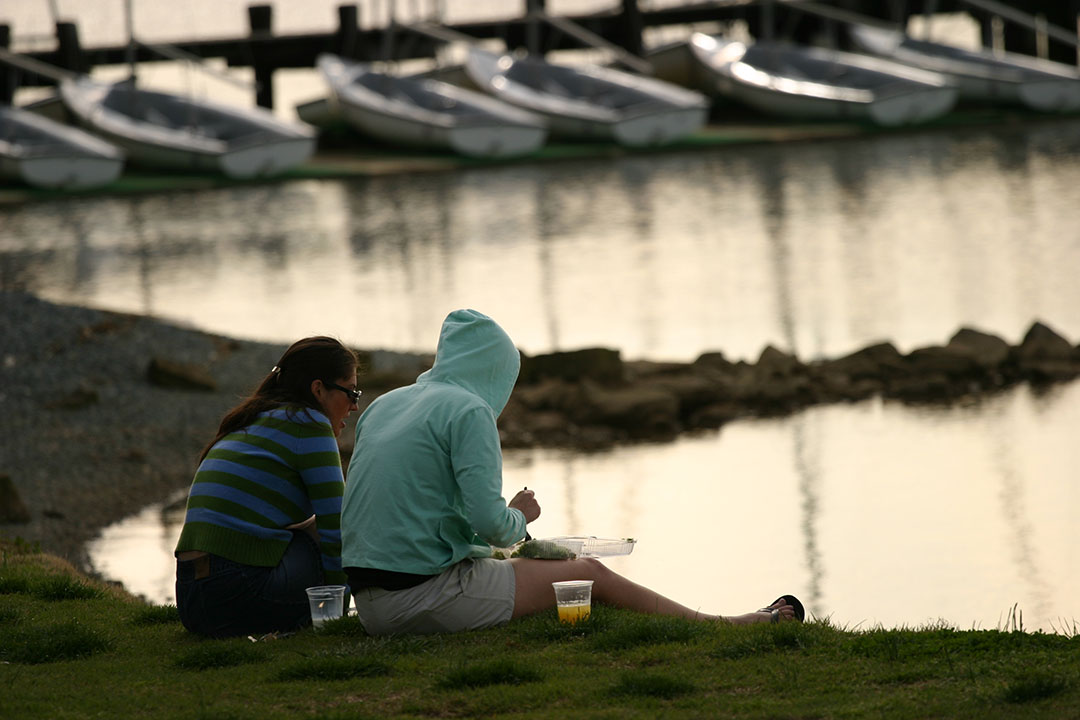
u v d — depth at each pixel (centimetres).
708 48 18575
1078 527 4297
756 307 9050
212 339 7275
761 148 17200
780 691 1496
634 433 6134
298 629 1891
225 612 1850
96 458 5416
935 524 4425
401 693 1547
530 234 12481
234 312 9288
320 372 1881
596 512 4769
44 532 4497
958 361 6869
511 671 1574
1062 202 12788
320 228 13162
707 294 9556
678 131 16712
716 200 13875
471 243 12112
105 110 16088
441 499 1742
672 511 4747
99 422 5909
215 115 16238
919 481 5034
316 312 9231
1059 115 18438
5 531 4488
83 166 14900
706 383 6481
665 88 17212
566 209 13750
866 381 6819
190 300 9788
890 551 4128
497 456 1728
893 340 7938
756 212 13100
